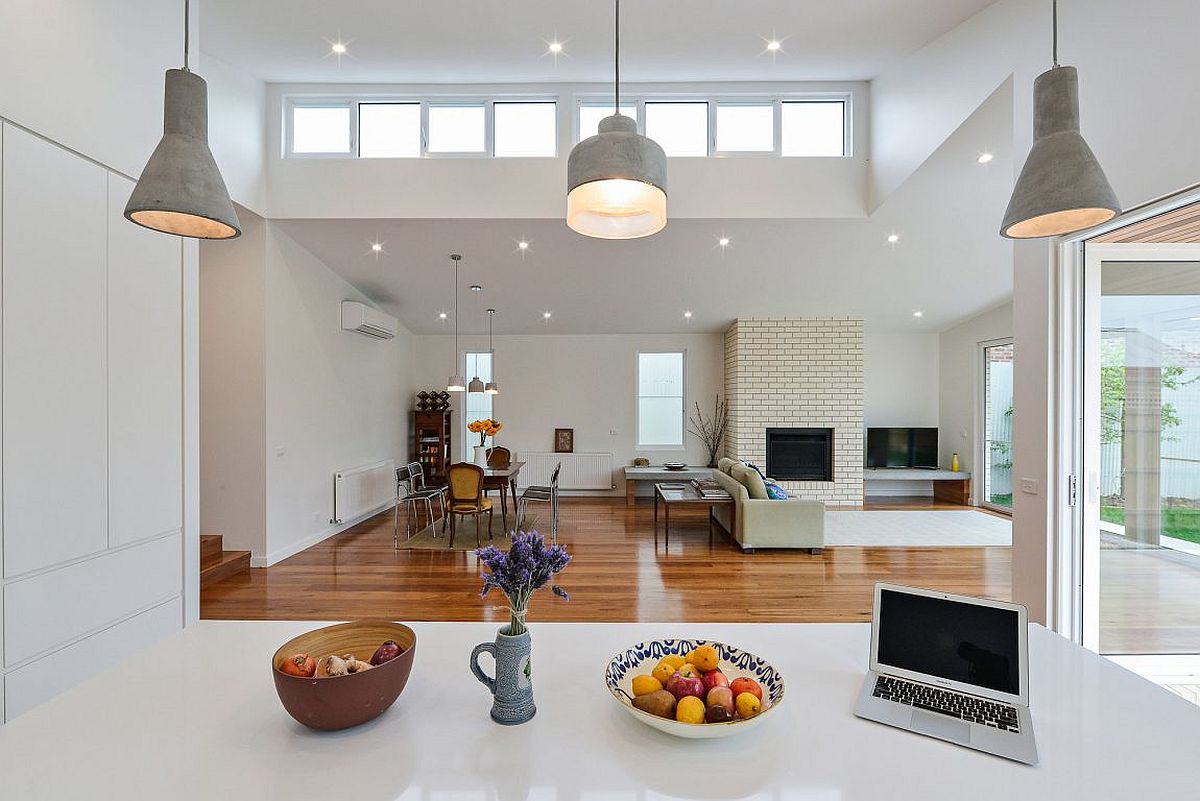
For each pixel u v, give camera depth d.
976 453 7.82
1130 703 1.17
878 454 8.36
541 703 1.18
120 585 2.56
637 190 1.45
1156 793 0.89
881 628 1.28
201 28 3.81
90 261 2.41
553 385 8.61
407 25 3.79
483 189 4.94
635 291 6.76
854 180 4.92
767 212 4.96
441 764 0.98
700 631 1.56
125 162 2.58
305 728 1.08
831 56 4.21
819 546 5.30
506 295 6.91
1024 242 2.87
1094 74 2.44
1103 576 2.68
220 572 4.46
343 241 5.36
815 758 1.00
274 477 4.99
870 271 6.20
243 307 4.86
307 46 4.09
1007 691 1.11
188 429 2.96
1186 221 2.33
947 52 3.69
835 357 7.69
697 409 8.58
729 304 7.20
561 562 1.13
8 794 0.89
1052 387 2.71
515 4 3.50
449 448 8.58
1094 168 1.29
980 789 0.91
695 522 6.72
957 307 7.35
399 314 7.67
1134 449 2.67
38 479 2.20
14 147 2.11
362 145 5.07
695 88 4.84
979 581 4.53
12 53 2.09
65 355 2.30
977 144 3.77
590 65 4.41
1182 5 2.07
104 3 2.47
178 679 1.27
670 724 0.99
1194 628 2.66
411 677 1.29
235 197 4.47
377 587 4.32
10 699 2.10
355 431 6.66
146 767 0.96
